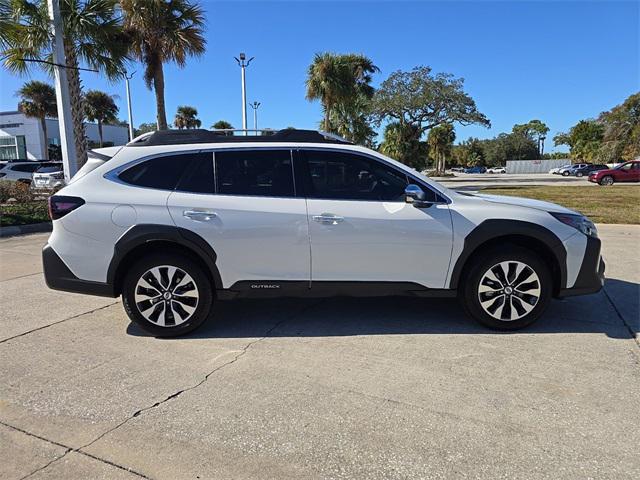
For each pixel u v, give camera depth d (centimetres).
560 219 428
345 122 3328
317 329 445
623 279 613
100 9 1334
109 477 243
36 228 1143
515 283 427
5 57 1284
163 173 425
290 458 257
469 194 486
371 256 420
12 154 5069
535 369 357
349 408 305
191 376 352
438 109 3853
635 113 5062
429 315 480
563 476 240
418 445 266
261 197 421
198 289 423
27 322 471
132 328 454
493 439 271
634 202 1606
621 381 337
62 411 306
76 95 1382
